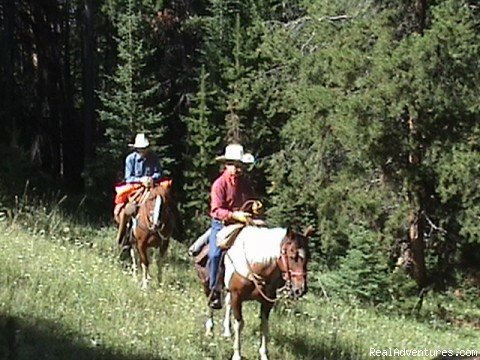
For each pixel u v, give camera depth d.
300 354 12.26
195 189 29.33
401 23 21.09
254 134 28.88
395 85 19.78
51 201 27.75
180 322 12.77
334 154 22.44
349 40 20.94
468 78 20.09
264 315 11.04
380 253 20.66
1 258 14.07
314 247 23.88
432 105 19.97
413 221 21.77
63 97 36.16
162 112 30.86
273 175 24.19
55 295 12.74
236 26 29.22
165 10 30.64
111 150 29.19
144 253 15.24
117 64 32.31
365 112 20.27
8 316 11.05
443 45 19.66
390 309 19.70
